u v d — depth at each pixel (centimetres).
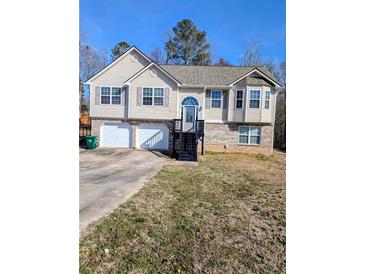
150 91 1580
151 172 941
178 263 324
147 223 444
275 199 634
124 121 1622
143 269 306
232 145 1653
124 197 595
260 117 1583
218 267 318
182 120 1499
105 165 1073
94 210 498
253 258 343
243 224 462
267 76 1595
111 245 360
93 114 1616
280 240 398
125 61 1616
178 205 554
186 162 1210
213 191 696
